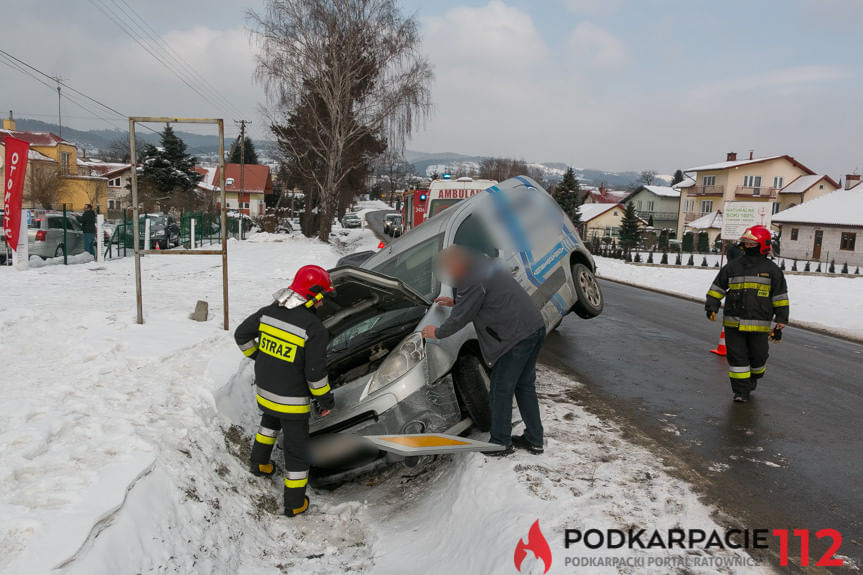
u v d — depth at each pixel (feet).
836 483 13.61
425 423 14.64
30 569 8.20
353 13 92.94
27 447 11.40
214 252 22.97
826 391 21.24
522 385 14.30
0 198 122.31
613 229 202.90
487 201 20.70
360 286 15.97
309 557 12.12
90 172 188.03
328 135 96.94
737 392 19.57
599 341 29.55
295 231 155.43
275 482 14.99
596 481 12.96
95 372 16.72
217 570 10.55
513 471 13.14
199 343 20.16
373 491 15.15
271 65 90.48
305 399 13.50
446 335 13.42
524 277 19.81
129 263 52.90
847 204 137.90
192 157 176.65
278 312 13.47
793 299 49.11
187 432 13.62
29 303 26.58
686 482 13.32
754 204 80.94
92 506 9.64
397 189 311.68
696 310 42.70
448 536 12.00
